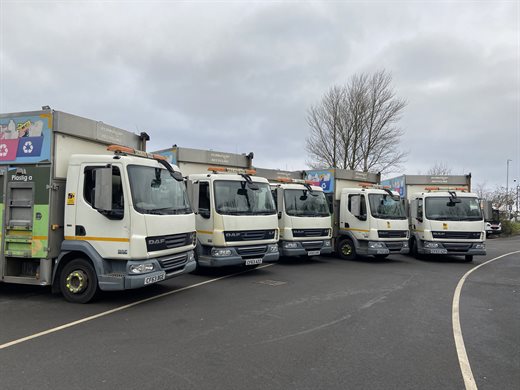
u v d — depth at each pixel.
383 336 5.56
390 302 7.70
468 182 17.20
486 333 5.80
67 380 4.04
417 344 5.25
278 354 4.79
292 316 6.53
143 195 7.13
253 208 10.62
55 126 7.20
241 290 8.66
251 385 3.94
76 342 5.16
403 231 14.31
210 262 9.89
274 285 9.30
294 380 4.07
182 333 5.55
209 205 10.10
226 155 12.33
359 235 14.26
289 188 13.02
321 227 13.27
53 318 6.27
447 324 6.24
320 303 7.50
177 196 8.09
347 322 6.23
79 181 7.21
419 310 7.11
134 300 7.56
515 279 10.95
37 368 4.33
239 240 10.15
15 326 5.85
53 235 7.22
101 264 6.94
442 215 14.60
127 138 8.88
